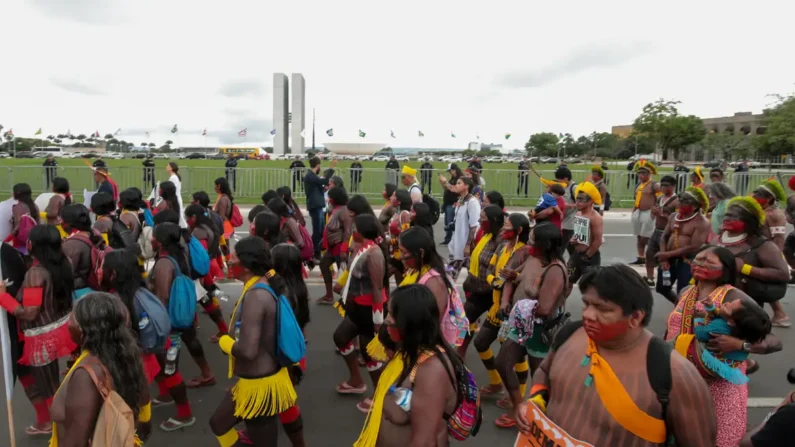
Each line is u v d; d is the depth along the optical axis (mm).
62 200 8039
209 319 8078
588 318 2115
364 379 6145
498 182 21000
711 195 7973
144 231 6879
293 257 4523
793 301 9625
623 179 21297
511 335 4625
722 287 3758
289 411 4062
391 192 9500
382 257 5148
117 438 2701
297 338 3777
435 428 2566
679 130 39844
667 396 2025
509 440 4895
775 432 2127
